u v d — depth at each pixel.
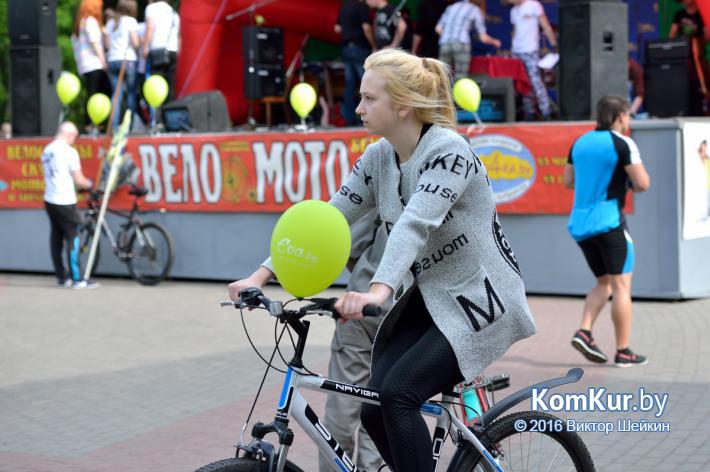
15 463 10.09
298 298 5.92
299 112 21.09
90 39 25.92
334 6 30.61
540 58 28.70
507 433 6.78
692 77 23.88
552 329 15.72
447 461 8.98
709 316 16.31
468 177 6.10
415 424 6.12
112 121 24.52
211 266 21.78
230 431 10.98
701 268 17.84
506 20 31.47
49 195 21.47
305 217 5.75
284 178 20.75
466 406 6.74
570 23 19.14
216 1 27.05
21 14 25.34
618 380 12.48
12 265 24.23
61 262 21.94
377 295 5.73
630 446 9.88
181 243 22.05
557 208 18.25
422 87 6.19
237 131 23.22
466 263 6.23
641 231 17.64
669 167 17.38
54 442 10.84
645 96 24.53
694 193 17.66
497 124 18.59
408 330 6.54
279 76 28.33
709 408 11.10
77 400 12.61
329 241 5.73
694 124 17.62
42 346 15.83
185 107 23.52
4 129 27.86
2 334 16.83
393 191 6.40
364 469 8.04
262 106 31.08
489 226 6.29
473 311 6.18
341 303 5.71
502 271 6.29
